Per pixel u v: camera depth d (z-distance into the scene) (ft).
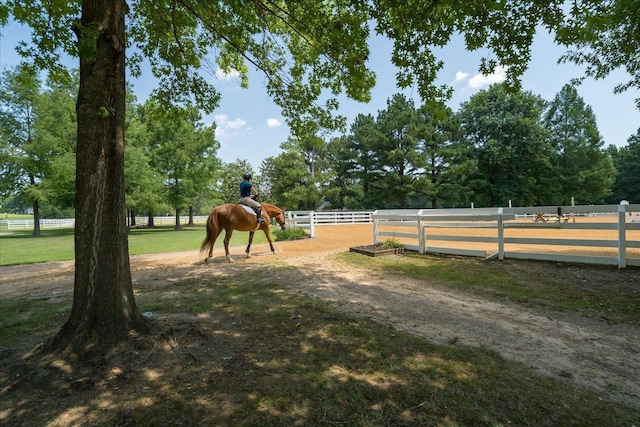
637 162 154.10
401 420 7.57
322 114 22.33
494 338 12.74
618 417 7.89
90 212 10.96
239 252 38.09
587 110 133.80
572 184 126.21
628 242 20.86
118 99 11.30
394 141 122.62
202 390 8.82
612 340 12.48
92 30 9.29
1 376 9.64
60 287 22.82
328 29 16.63
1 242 60.85
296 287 20.93
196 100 23.22
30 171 79.66
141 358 10.43
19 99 77.00
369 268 27.04
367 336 12.49
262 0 17.93
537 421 7.62
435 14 13.74
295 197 124.77
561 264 23.26
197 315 15.21
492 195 125.49
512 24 12.77
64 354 10.26
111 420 7.63
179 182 100.63
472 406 8.12
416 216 32.45
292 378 9.41
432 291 19.72
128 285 11.96
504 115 127.54
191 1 17.58
